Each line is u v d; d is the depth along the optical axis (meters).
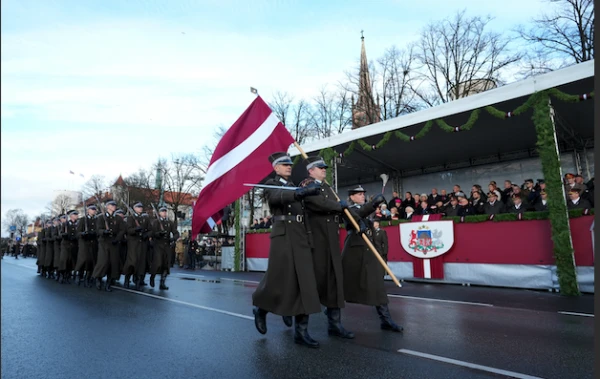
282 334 4.61
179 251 19.31
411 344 4.12
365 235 4.79
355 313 5.95
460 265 9.45
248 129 6.14
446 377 3.13
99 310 6.30
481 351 3.85
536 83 8.27
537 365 3.42
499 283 8.80
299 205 4.30
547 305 6.49
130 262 9.19
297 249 4.12
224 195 5.89
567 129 10.86
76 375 3.30
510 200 9.80
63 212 13.41
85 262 10.04
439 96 25.14
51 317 5.75
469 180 14.79
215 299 7.42
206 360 3.64
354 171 16.12
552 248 8.12
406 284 9.79
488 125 11.03
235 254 15.15
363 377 3.15
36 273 14.79
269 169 5.89
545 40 19.52
